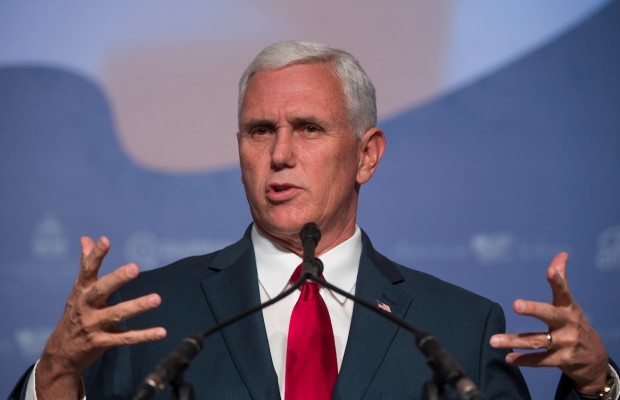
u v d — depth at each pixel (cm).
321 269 653
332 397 734
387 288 812
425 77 1409
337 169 789
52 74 1377
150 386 525
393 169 1401
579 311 664
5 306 1346
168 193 1380
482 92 1412
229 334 764
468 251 1400
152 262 1373
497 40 1416
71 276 1360
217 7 1388
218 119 1388
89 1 1384
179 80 1384
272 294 790
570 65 1420
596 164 1416
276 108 773
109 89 1380
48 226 1362
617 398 706
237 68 1389
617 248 1409
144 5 1388
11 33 1375
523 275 1402
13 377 1340
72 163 1371
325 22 1395
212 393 738
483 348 793
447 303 818
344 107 798
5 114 1366
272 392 734
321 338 754
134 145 1380
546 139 1413
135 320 785
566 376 734
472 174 1408
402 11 1407
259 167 780
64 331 662
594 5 1426
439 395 565
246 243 834
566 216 1409
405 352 772
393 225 1398
